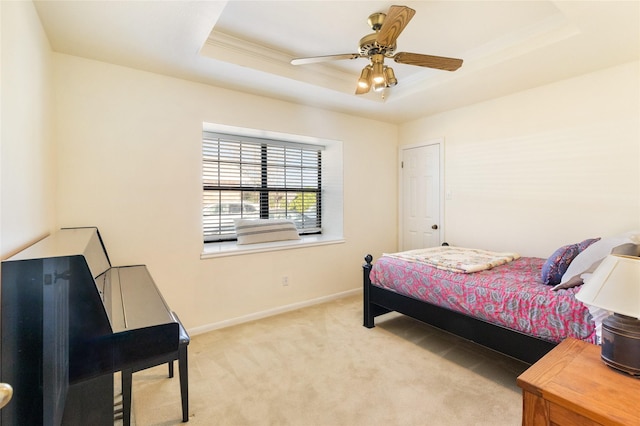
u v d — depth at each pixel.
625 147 2.41
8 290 1.07
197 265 2.74
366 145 3.98
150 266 2.53
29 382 1.04
